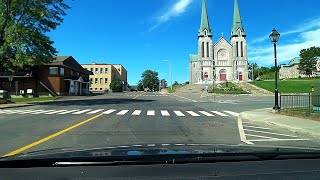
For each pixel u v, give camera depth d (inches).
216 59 4566.9
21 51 1149.7
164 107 1075.3
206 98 1839.3
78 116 733.3
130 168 103.9
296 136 452.1
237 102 1396.4
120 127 528.4
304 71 5196.9
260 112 807.1
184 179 95.3
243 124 591.2
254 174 99.9
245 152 124.8
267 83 3314.5
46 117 708.0
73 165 106.6
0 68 1255.5
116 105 1197.7
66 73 2568.9
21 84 2363.4
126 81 7007.9
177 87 4025.6
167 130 494.0
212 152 123.8
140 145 153.2
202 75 4547.2
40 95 2364.7
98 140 394.6
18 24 1138.0
